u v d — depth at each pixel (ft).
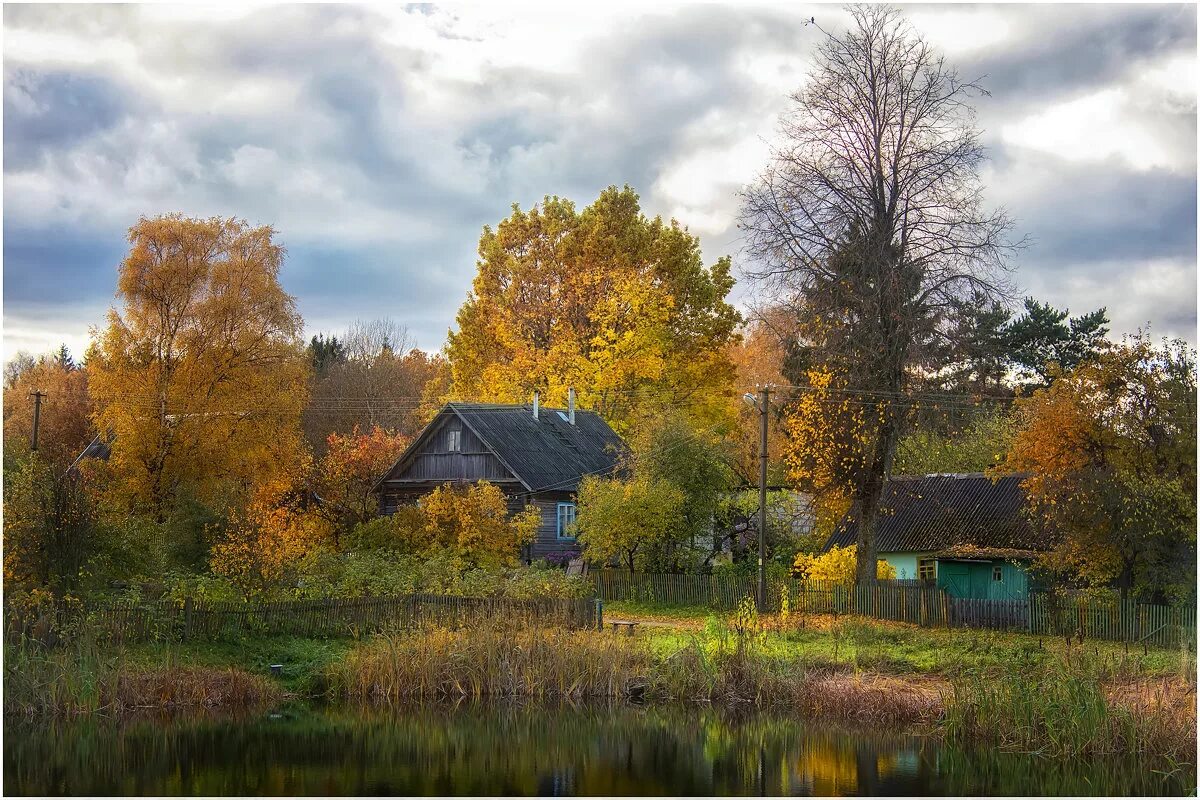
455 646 82.48
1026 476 136.56
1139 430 104.53
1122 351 106.52
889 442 120.67
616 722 72.59
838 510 127.65
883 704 73.20
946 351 116.88
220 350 142.92
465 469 152.97
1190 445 102.53
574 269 197.06
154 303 141.18
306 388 153.07
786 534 153.17
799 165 120.57
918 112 117.80
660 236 203.10
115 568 82.38
